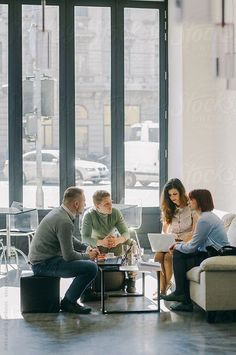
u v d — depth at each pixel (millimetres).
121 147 11734
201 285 6590
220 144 10641
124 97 11734
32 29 11398
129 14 11680
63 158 11586
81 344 5770
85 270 6895
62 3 11484
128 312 6961
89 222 7973
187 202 7918
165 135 11828
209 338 5941
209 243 7043
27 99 11492
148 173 11820
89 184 11672
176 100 11266
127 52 11711
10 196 11484
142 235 11727
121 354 5461
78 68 11617
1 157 11508
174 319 6684
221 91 10555
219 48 6625
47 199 11594
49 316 6840
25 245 11320
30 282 6977
